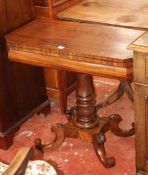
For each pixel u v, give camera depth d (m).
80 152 2.36
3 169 1.50
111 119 2.32
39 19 2.28
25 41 1.98
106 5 2.35
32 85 2.55
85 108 2.21
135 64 1.63
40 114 2.71
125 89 2.70
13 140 2.48
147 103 1.71
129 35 1.92
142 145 1.83
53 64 1.91
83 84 2.16
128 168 2.19
